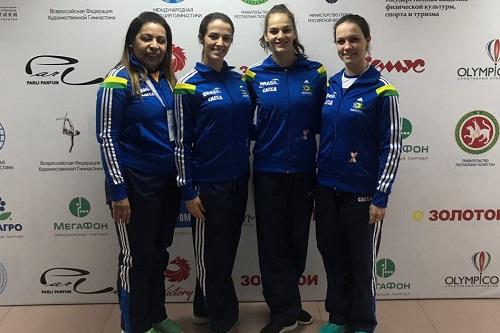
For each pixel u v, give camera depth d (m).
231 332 2.33
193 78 2.02
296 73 2.10
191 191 2.04
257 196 2.19
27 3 2.31
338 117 2.01
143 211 2.02
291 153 2.09
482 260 2.59
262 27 2.36
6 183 2.47
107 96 1.88
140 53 1.98
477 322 2.39
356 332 2.19
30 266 2.56
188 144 2.03
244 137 2.10
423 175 2.52
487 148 2.49
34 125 2.42
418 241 2.58
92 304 2.61
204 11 2.34
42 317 2.47
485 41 2.39
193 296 2.61
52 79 2.38
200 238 2.14
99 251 2.56
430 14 2.37
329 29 2.37
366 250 2.08
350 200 2.05
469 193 2.53
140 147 1.99
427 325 2.37
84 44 2.36
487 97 2.44
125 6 2.33
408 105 2.45
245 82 2.15
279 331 2.27
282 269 2.26
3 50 2.35
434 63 2.41
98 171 2.48
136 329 2.14
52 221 2.52
